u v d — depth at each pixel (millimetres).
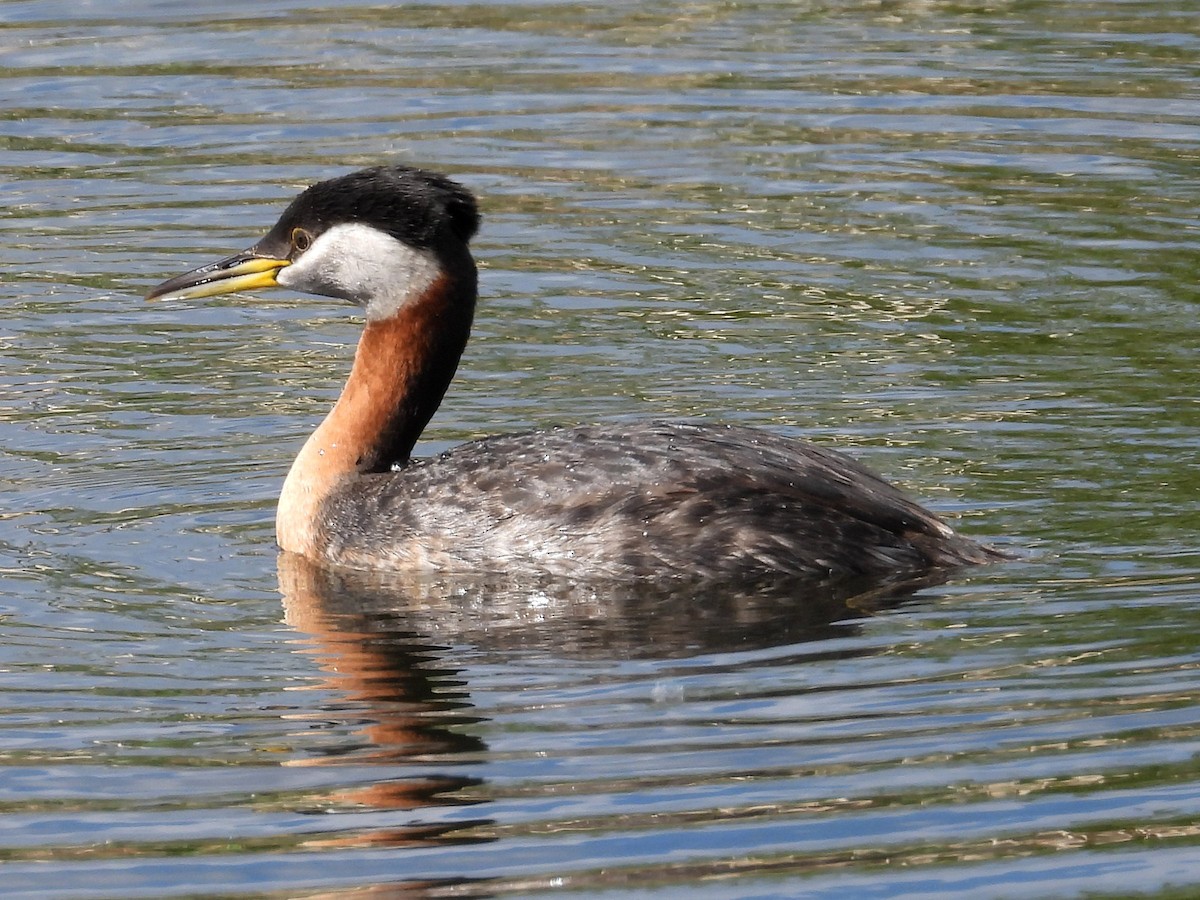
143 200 21609
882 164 22547
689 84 25203
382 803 10062
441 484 13711
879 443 15258
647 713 11016
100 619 12586
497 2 28797
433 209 14391
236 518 14500
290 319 19062
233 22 28031
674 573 12984
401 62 26188
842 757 10430
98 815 10008
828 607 12516
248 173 22344
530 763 10453
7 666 11789
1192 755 10289
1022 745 10477
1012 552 13180
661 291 19062
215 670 11781
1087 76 25281
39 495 14734
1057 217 20859
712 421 15766
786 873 9305
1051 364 16953
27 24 27875
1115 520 13680
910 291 18953
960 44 26719
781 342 17688
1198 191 21500
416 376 14391
